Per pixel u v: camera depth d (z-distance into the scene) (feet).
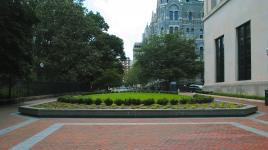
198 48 311.88
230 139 36.19
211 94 149.38
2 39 84.02
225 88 155.43
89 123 50.85
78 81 196.54
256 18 123.03
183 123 50.65
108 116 59.21
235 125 48.01
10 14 86.33
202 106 66.59
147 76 221.87
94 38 183.52
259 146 32.32
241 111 61.11
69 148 31.63
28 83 113.39
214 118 58.18
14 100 96.78
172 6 319.47
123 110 59.16
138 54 220.64
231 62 150.00
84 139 36.47
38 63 146.20
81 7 171.42
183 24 318.65
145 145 32.99
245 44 137.08
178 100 72.95
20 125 48.44
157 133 40.57
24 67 92.73
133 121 53.57
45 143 34.12
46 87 134.92
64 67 157.69
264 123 50.52
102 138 37.09
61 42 151.64
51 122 52.24
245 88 131.23
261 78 118.62
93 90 224.53
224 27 160.15
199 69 220.02
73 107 65.05
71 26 158.51
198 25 319.06
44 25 153.48
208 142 34.42
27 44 92.27
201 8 321.11
